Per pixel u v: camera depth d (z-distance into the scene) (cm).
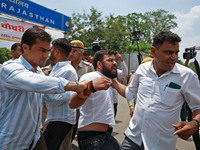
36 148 167
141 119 173
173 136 167
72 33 1819
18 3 876
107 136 191
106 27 2261
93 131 186
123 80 1192
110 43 2173
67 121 215
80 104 171
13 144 141
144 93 175
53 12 1069
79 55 342
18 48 328
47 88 125
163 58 157
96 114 187
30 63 151
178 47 156
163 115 162
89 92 140
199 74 250
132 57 2145
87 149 188
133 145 180
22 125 143
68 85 131
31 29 145
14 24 880
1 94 138
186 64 298
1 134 137
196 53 274
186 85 160
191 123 144
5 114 139
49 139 209
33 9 951
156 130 164
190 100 160
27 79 125
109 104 196
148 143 166
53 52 231
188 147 379
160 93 165
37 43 142
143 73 183
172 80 164
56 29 1117
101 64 213
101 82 138
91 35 1908
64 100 183
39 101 162
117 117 589
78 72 347
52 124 215
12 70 129
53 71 226
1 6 818
